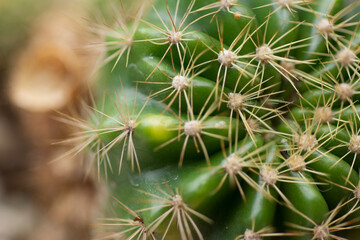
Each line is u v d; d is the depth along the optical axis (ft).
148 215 0.44
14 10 0.63
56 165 0.62
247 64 0.45
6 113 0.70
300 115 0.46
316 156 0.44
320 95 0.47
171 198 0.43
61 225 0.63
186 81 0.44
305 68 0.48
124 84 0.47
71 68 0.58
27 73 0.62
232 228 0.43
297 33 0.48
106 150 0.46
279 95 0.48
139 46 0.46
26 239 0.64
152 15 0.48
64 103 0.57
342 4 0.48
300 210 0.43
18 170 0.66
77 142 0.52
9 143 0.65
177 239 0.44
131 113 0.45
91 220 0.53
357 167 0.45
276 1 0.47
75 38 0.60
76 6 0.61
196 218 0.43
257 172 0.43
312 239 0.42
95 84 0.49
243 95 0.45
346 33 0.48
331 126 0.45
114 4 0.54
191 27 0.47
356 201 0.44
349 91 0.46
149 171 0.46
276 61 0.47
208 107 0.45
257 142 0.43
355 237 0.45
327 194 0.44
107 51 0.48
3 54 0.65
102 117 0.47
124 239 0.48
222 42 0.46
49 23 0.63
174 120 0.43
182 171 0.44
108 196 0.48
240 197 0.43
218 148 0.44
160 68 0.45
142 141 0.44
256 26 0.47
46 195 0.64
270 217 0.42
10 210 0.65
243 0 0.48
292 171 0.44
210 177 0.42
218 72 0.44
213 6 0.46
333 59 0.47
